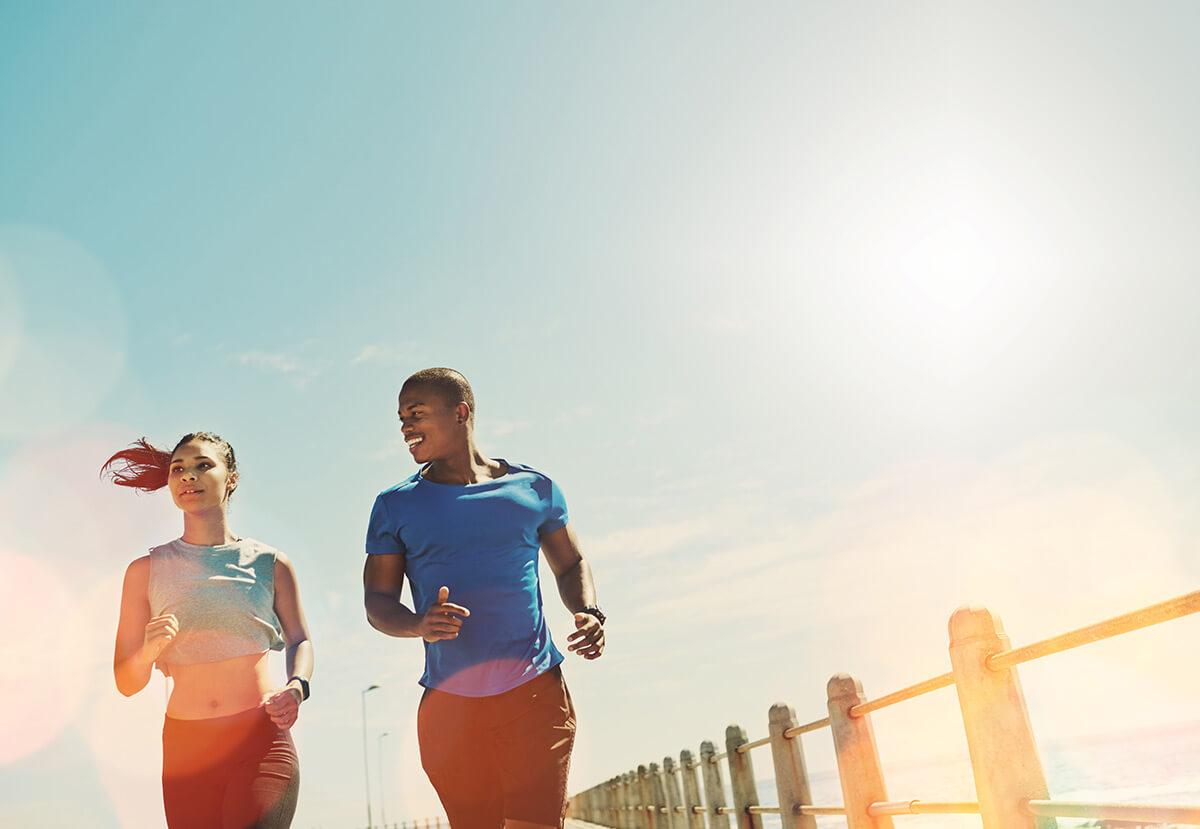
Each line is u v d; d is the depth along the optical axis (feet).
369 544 13.43
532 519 13.37
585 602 13.62
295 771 13.58
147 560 13.85
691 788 38.47
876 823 16.96
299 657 14.15
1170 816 8.59
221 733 13.21
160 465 14.47
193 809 13.14
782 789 22.57
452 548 12.87
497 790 12.84
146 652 12.57
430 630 11.85
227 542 14.30
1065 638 9.83
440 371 13.57
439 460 13.51
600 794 78.84
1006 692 11.52
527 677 12.68
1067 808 10.16
